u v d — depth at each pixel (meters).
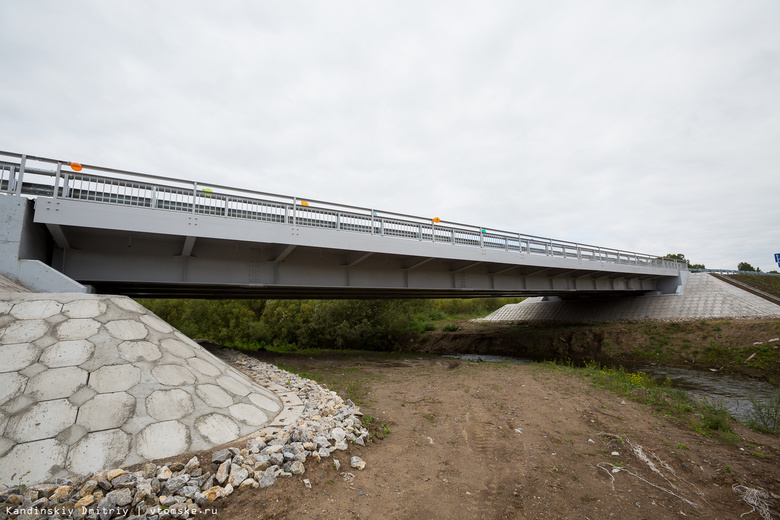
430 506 5.12
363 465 6.01
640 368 24.30
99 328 7.37
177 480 4.77
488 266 24.91
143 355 7.27
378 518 4.71
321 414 8.08
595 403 10.75
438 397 11.44
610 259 31.23
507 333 36.81
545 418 9.28
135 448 5.40
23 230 10.39
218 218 13.82
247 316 39.72
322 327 36.62
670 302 35.06
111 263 13.88
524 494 5.61
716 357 23.56
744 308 29.58
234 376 8.88
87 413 5.64
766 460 7.14
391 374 16.52
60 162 11.38
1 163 10.84
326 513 4.67
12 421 5.18
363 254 17.89
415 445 7.32
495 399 11.14
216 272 15.92
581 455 7.11
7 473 4.57
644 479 6.23
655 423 9.15
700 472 6.58
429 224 19.92
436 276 22.80
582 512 5.17
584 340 31.44
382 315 38.06
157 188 12.98
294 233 15.36
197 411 6.57
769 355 21.28
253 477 5.13
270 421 7.36
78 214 11.41
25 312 7.09
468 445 7.49
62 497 4.30
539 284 28.52
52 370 6.11
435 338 38.75
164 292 21.50
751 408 12.97
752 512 5.31
